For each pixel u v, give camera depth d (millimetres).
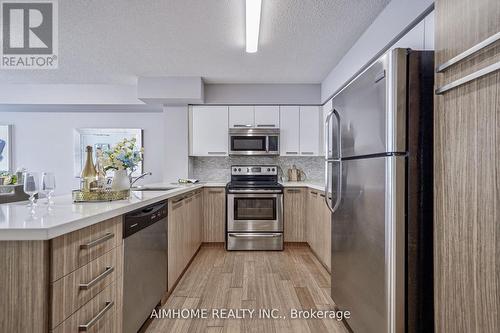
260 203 3809
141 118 5152
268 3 2092
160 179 5137
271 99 4070
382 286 1403
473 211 1000
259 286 2627
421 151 1354
